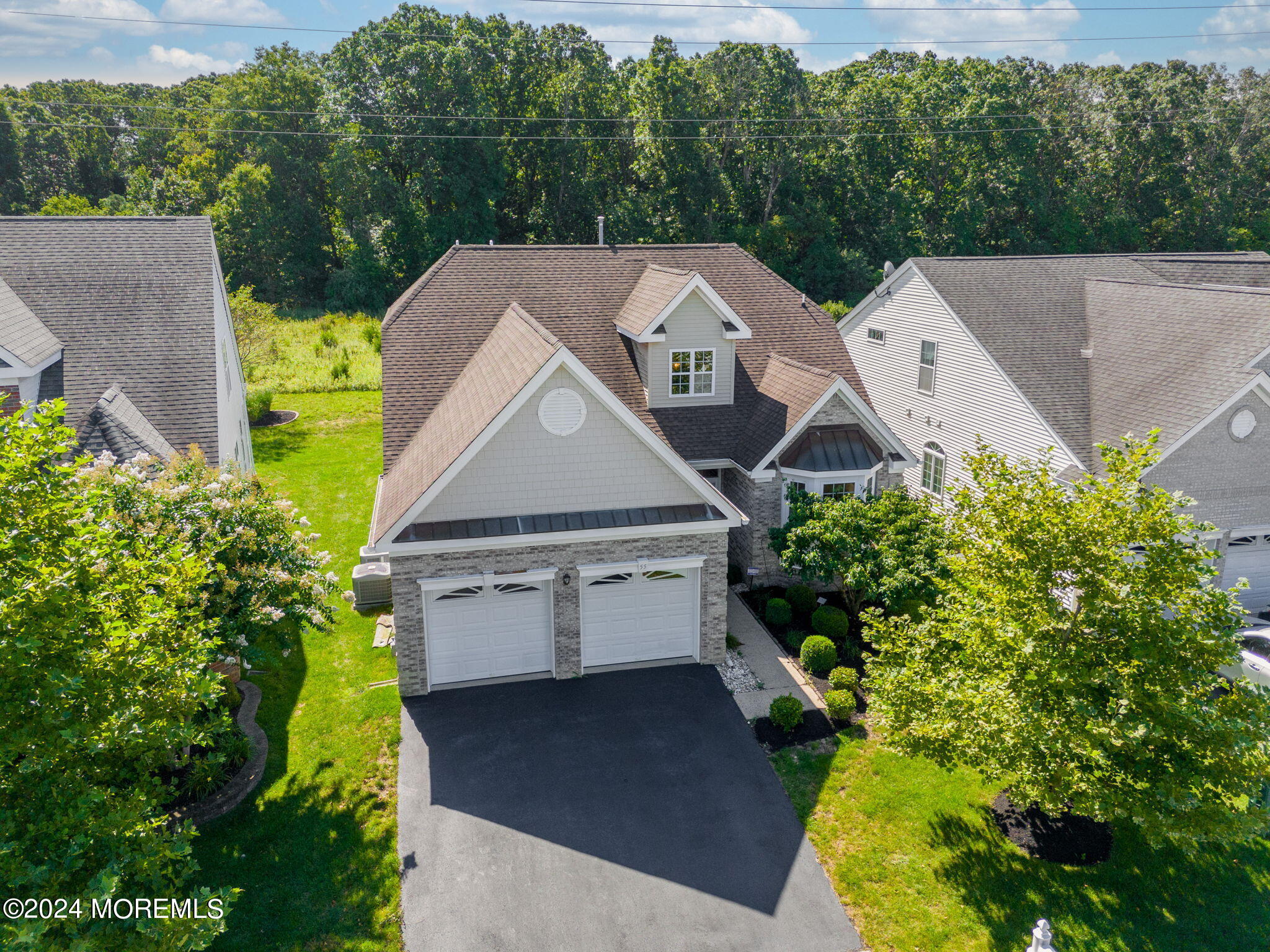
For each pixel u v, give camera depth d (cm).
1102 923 1157
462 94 6238
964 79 7312
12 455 829
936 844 1293
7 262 2081
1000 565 1191
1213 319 2064
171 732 931
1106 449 1171
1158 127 7150
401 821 1325
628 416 1596
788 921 1155
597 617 1733
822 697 1675
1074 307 2483
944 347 2495
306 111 7194
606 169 7088
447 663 1686
